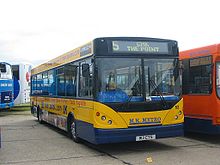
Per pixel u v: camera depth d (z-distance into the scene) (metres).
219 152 9.48
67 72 12.31
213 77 10.62
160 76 9.70
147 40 9.73
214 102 10.59
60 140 12.17
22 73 30.78
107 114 9.08
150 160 8.52
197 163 8.16
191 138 12.05
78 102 10.75
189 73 11.74
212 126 10.67
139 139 9.23
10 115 25.09
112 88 9.21
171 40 10.02
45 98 16.42
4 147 10.86
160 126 9.48
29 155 9.55
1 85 24.67
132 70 9.46
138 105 9.30
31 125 17.53
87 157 9.12
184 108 11.96
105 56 9.31
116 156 9.17
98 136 9.06
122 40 9.51
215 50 10.57
